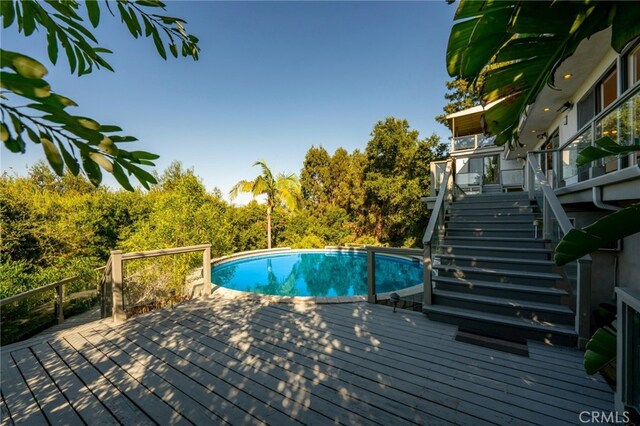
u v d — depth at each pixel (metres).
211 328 3.54
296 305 4.39
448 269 4.09
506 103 1.47
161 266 5.26
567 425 1.85
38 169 13.55
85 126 0.66
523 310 3.28
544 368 2.50
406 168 14.95
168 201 8.52
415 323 3.59
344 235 16.38
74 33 1.02
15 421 1.98
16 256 6.30
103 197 10.06
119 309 3.82
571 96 5.36
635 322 1.79
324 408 2.04
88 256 8.43
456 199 6.60
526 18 1.03
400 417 1.95
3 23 0.88
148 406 2.11
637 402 1.78
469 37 1.16
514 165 10.70
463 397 2.14
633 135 2.69
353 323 3.62
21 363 2.73
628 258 3.94
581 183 3.78
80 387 2.35
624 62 3.58
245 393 2.23
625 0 0.93
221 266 9.02
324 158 20.28
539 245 4.21
